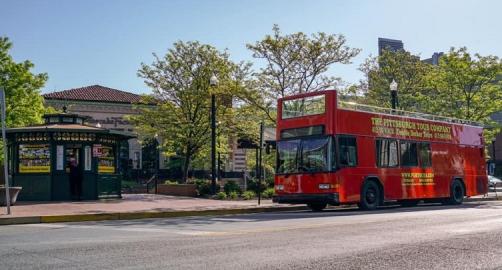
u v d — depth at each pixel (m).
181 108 32.97
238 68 32.16
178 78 32.78
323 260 7.73
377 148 20.70
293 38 27.50
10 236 11.09
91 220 16.11
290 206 21.33
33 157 22.88
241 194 26.39
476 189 26.06
